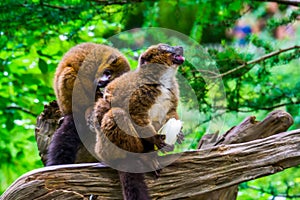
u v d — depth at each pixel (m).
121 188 6.05
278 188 12.84
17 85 11.71
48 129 7.56
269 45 10.71
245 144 6.34
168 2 12.38
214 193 6.66
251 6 11.48
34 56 11.95
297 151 6.26
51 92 11.52
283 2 10.57
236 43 12.63
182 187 6.15
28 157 13.10
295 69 13.61
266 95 10.89
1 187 14.48
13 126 11.55
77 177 6.01
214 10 11.55
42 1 10.59
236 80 10.62
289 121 6.92
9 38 11.26
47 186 5.92
